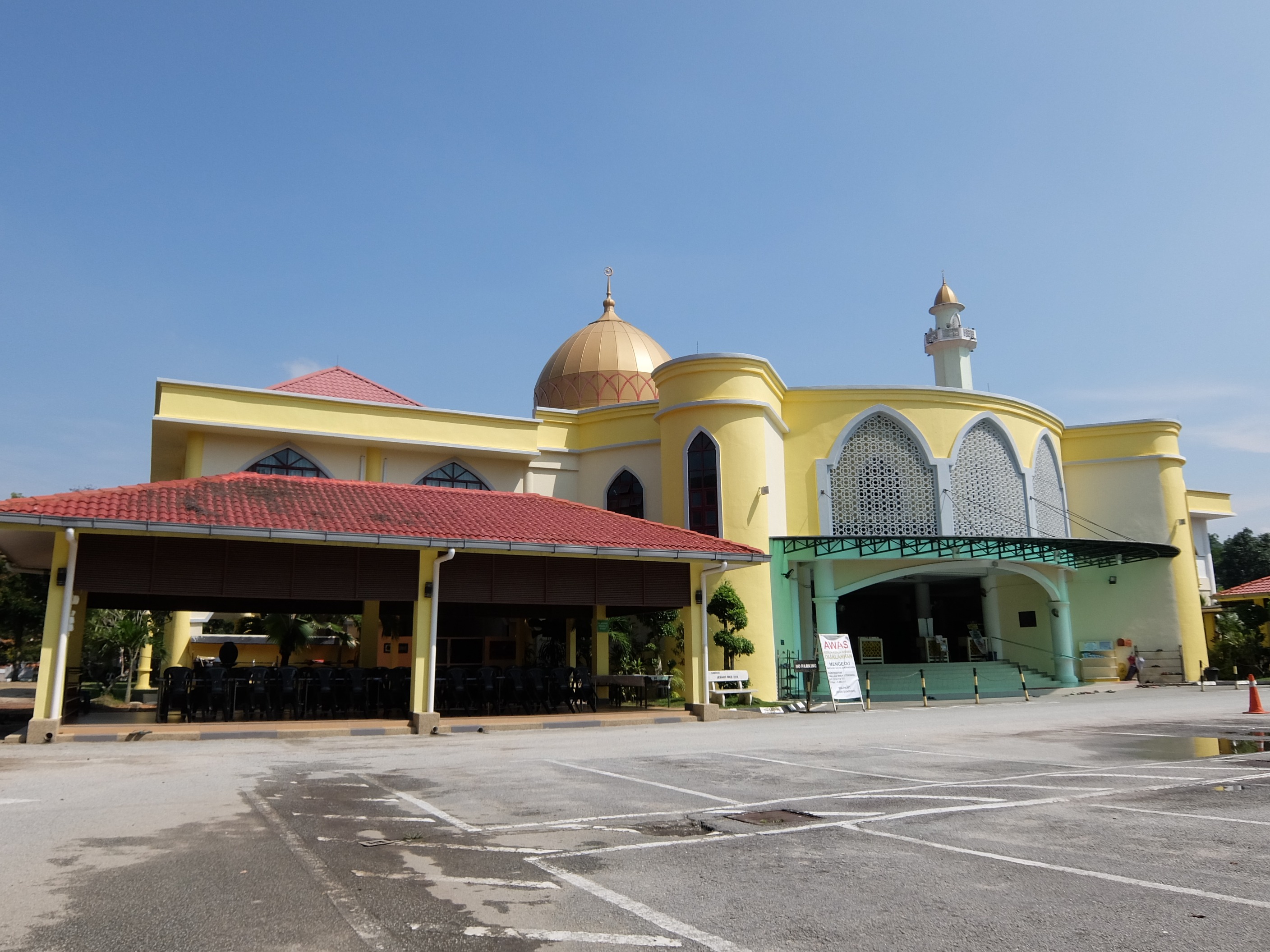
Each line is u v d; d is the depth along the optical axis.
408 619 29.70
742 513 25.69
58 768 10.73
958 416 30.11
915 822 7.50
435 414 28.00
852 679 23.70
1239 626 36.22
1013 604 34.31
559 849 6.55
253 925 4.74
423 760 11.79
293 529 15.41
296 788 9.27
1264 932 4.68
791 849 6.56
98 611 40.31
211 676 17.34
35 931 4.60
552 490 30.50
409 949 4.41
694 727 17.52
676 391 27.09
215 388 25.19
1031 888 5.51
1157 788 9.24
